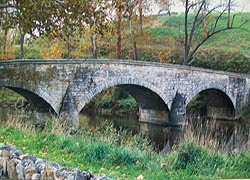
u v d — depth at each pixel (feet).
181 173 29.12
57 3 46.80
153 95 84.17
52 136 35.81
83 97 71.31
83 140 35.83
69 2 46.96
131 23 102.89
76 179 19.48
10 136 36.83
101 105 104.47
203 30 112.57
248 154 33.71
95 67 72.69
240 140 55.88
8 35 102.27
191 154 31.55
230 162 31.96
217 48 112.78
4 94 104.99
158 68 82.38
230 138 60.03
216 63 109.70
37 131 42.73
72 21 48.08
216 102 96.73
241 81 97.86
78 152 31.83
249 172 30.19
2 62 62.34
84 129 48.83
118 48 98.73
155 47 119.14
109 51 112.98
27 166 20.88
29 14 45.37
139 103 91.40
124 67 76.59
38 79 66.13
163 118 87.51
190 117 90.89
